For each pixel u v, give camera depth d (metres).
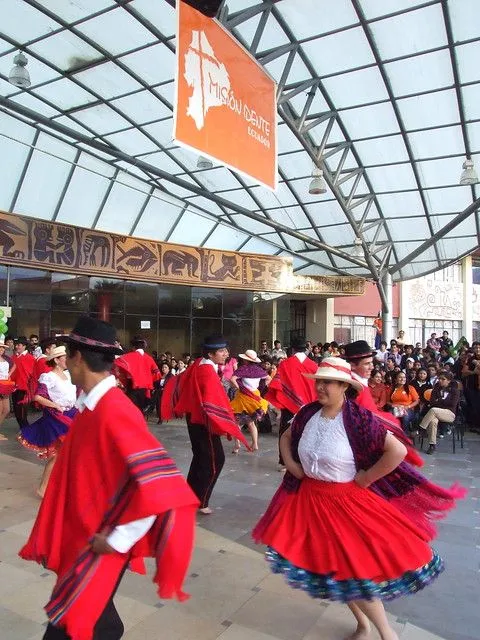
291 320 21.86
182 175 13.38
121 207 14.09
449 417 8.24
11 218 12.16
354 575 2.47
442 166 11.88
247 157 5.97
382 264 16.59
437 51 8.76
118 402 2.03
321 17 8.27
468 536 4.54
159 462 1.93
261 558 3.93
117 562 1.94
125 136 12.09
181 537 1.89
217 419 4.80
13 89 10.55
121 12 8.22
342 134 11.24
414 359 12.95
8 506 4.88
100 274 13.89
